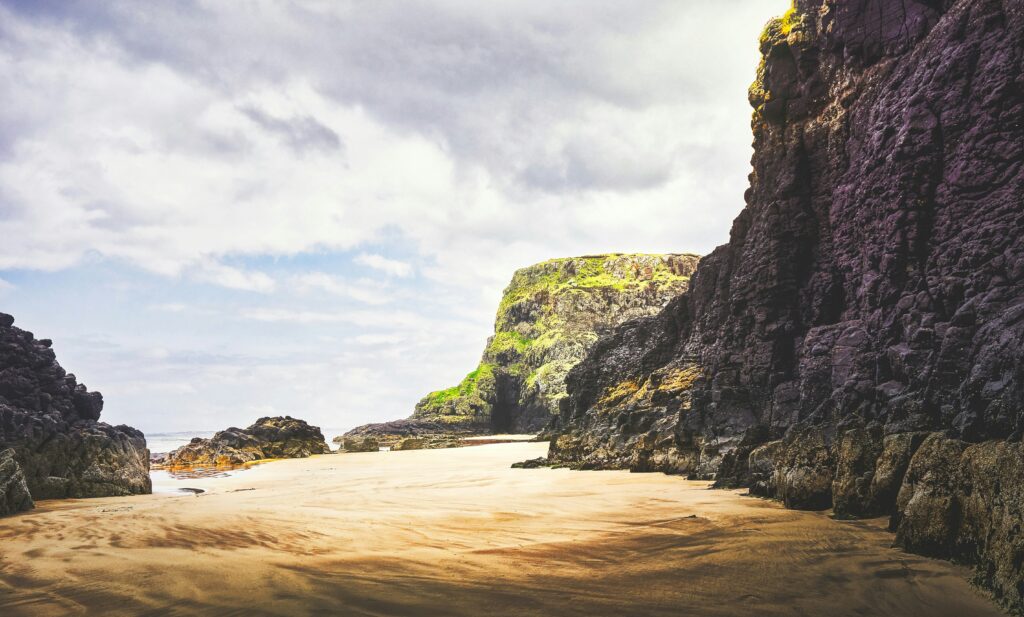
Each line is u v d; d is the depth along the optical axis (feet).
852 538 47.50
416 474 124.67
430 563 42.78
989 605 32.91
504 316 519.19
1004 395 49.57
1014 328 51.70
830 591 35.70
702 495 76.84
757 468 78.64
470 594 35.45
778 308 102.53
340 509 69.41
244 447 214.48
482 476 114.83
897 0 88.79
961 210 70.64
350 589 36.35
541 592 35.86
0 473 70.08
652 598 34.76
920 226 75.15
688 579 38.42
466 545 49.14
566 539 51.37
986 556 36.22
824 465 61.72
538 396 406.82
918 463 46.60
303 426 249.14
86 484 90.99
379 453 235.61
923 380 65.92
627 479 100.53
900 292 76.59
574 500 75.82
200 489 107.76
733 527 54.03
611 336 193.16
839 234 94.84
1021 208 64.69
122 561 43.24
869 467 56.59
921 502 43.27
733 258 127.85
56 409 101.24
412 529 56.49
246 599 34.45
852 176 93.15
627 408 135.74
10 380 96.32
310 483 110.73
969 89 72.02
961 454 42.98
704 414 107.76
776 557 42.93
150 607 33.27
